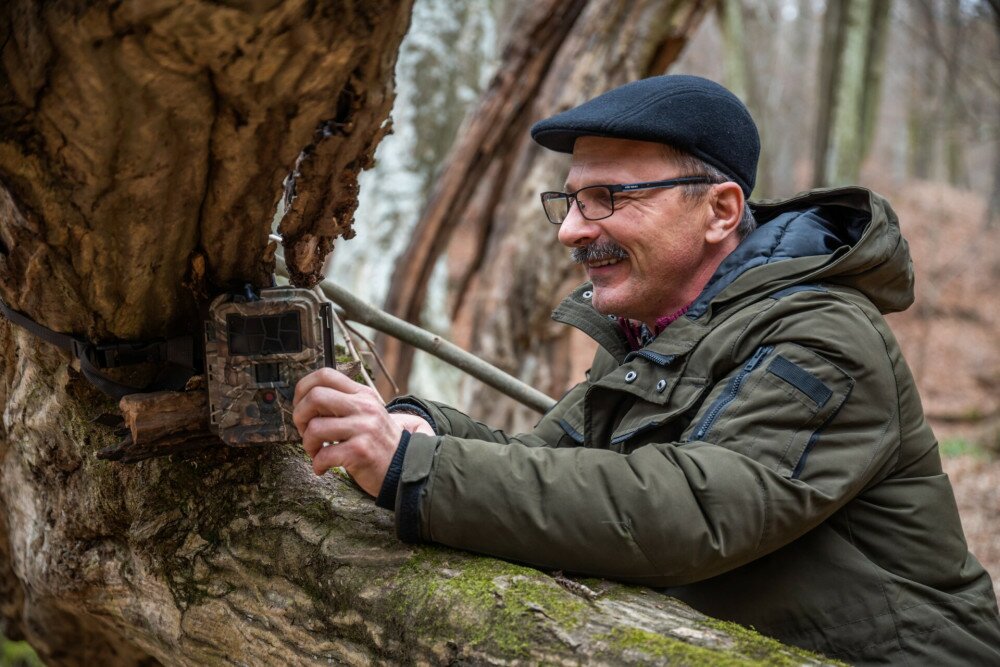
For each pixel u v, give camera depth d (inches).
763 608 53.8
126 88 40.4
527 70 175.5
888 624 52.4
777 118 596.7
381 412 51.5
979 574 58.3
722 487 48.8
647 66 170.9
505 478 49.6
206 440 57.5
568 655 44.9
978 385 445.4
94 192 45.6
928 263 595.2
